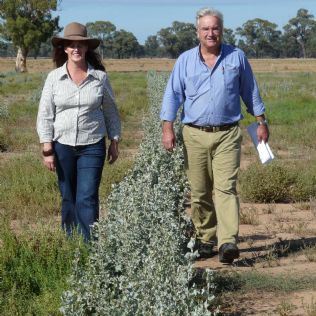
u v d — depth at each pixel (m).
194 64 7.01
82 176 7.07
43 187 10.44
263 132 7.20
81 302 5.04
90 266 5.54
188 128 7.15
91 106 7.01
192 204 7.33
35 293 5.92
